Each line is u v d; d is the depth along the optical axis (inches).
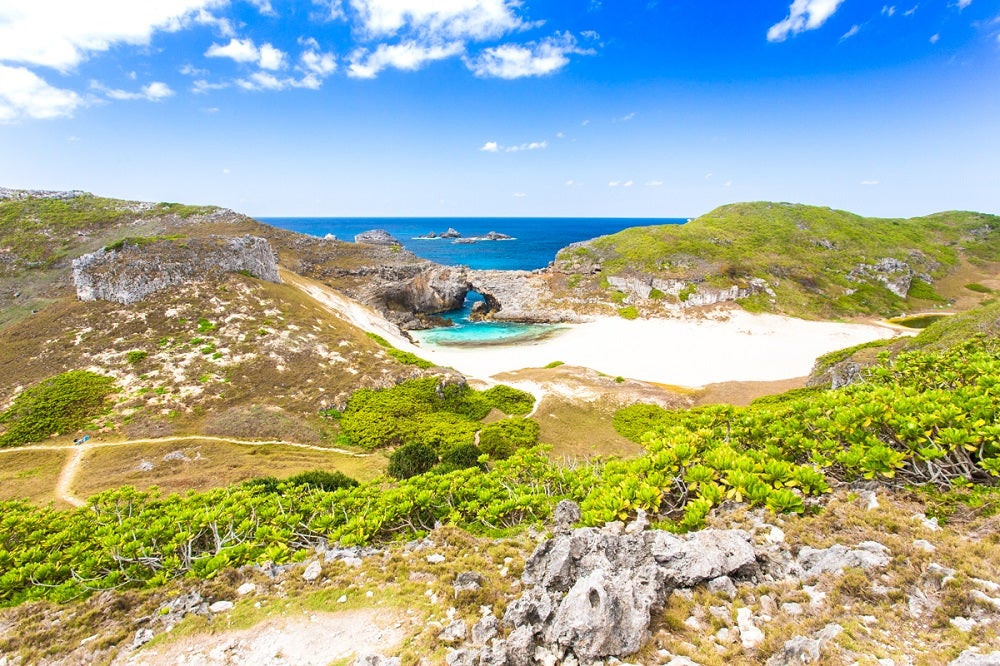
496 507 532.7
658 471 453.4
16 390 1579.7
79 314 2014.0
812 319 3233.3
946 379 560.4
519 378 2039.9
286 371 1836.9
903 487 379.6
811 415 496.4
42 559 559.5
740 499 398.3
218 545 560.4
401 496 576.7
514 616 323.3
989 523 310.2
